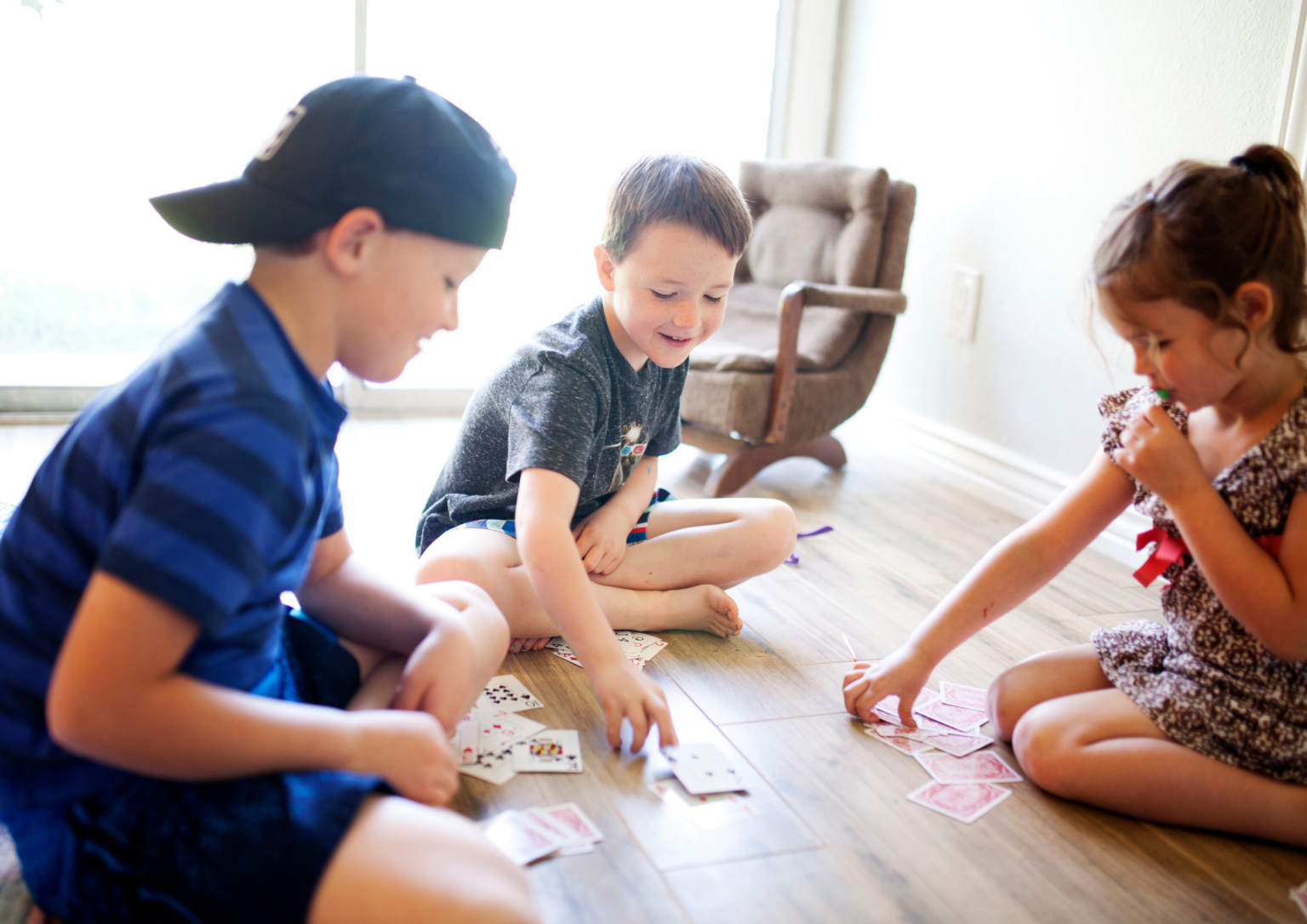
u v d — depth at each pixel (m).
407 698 1.10
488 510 1.62
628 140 3.30
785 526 1.83
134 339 2.96
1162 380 1.19
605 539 1.64
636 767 1.30
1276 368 1.22
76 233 2.83
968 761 1.39
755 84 3.50
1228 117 2.14
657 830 1.17
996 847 1.21
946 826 1.24
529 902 0.89
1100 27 2.45
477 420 1.61
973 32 2.88
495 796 1.20
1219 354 1.15
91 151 2.79
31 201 2.77
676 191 1.41
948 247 2.99
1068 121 2.55
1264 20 2.05
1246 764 1.24
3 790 0.92
